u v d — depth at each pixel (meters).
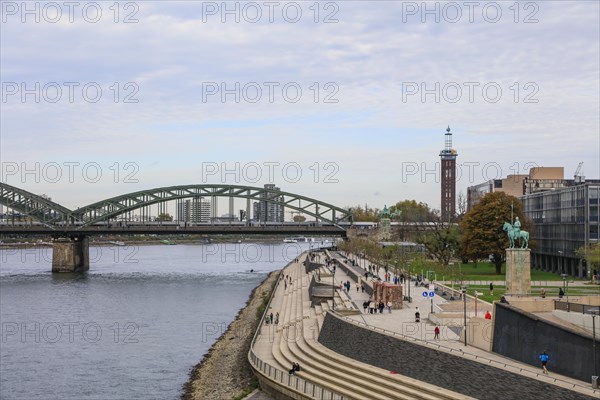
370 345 85.62
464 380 71.56
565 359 68.56
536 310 89.25
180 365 116.25
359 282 155.12
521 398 65.19
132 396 98.69
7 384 105.31
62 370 113.38
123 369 113.75
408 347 79.69
